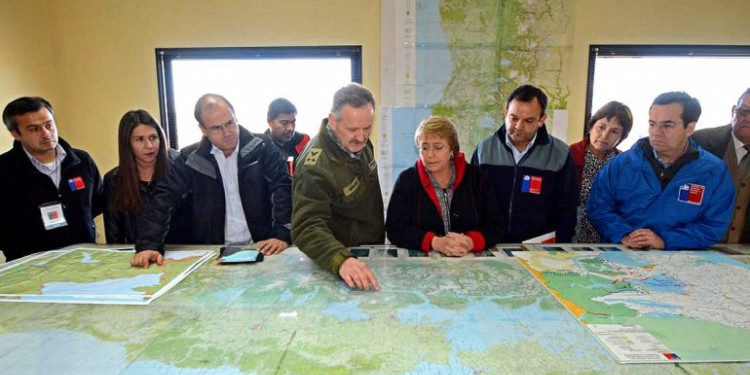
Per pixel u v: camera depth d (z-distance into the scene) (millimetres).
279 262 1240
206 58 2891
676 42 2812
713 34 2811
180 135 3031
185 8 2828
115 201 1729
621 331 792
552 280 1062
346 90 1144
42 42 2752
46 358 720
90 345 762
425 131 1385
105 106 2938
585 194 1912
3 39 2475
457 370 674
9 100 2520
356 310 897
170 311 902
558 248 1361
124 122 1656
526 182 1675
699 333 786
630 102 2920
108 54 2881
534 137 1690
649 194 1440
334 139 1222
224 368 686
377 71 2857
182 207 1564
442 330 803
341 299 958
